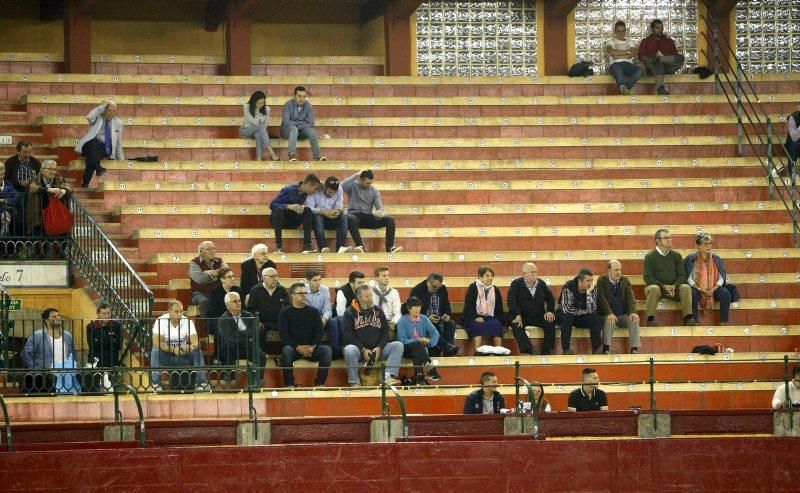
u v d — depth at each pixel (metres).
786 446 33.47
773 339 40.66
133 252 42.94
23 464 31.22
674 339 40.28
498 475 32.81
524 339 39.12
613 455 33.06
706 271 41.22
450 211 45.50
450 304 40.22
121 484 31.52
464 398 36.91
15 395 34.38
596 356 38.81
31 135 48.31
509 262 43.31
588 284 39.34
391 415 34.75
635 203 46.38
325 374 36.84
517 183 46.84
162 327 35.69
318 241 42.62
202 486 31.86
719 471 33.28
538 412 34.12
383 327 37.50
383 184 46.38
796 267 44.09
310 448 32.31
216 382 36.12
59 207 39.84
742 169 48.69
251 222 44.50
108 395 34.88
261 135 48.16
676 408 38.38
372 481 32.47
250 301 38.00
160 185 45.44
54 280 39.88
